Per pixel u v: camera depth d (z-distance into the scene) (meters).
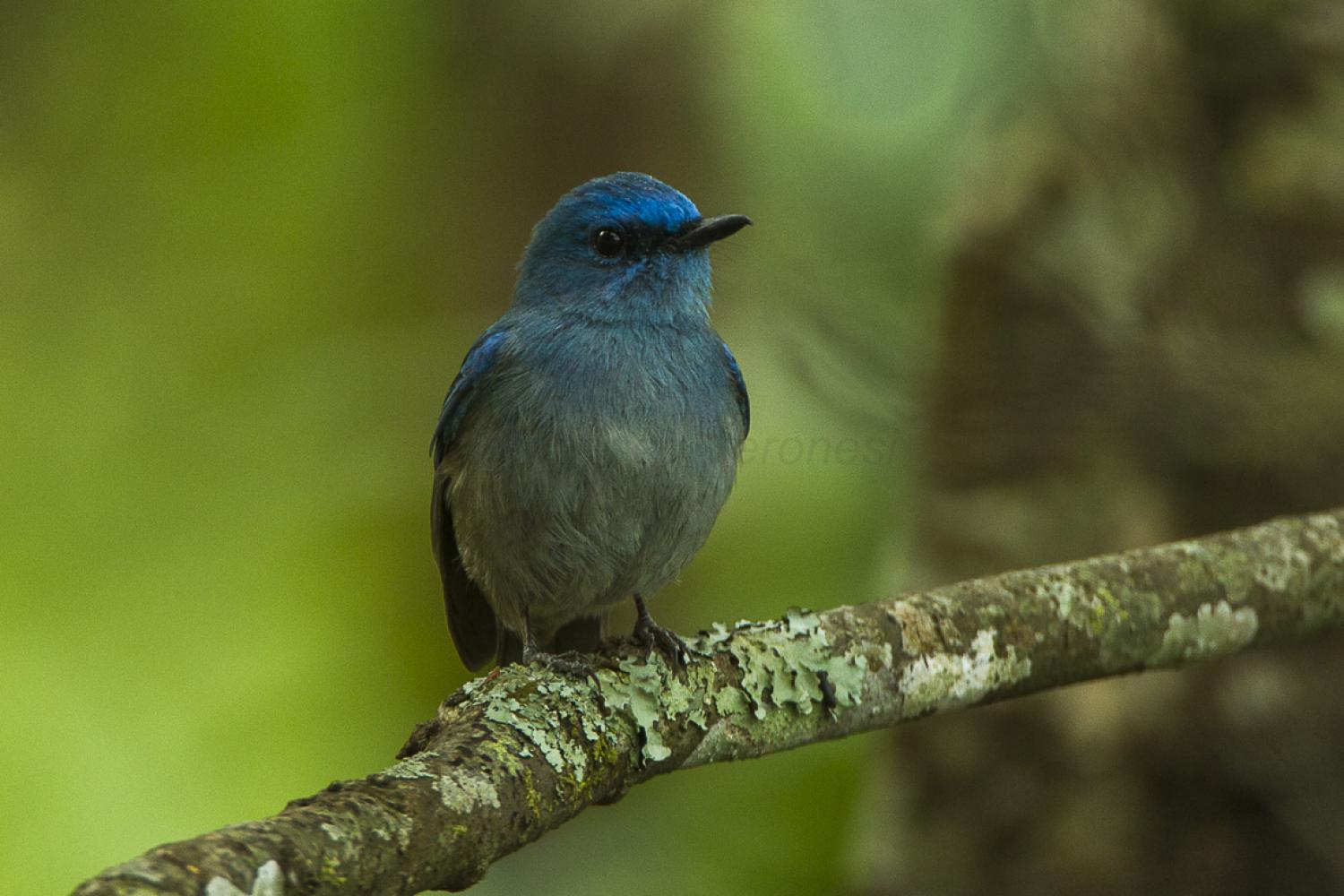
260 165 16.02
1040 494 10.87
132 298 16.14
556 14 14.10
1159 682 10.39
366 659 14.09
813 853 12.51
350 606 14.31
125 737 14.02
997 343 10.97
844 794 12.65
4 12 16.19
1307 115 10.59
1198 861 10.27
